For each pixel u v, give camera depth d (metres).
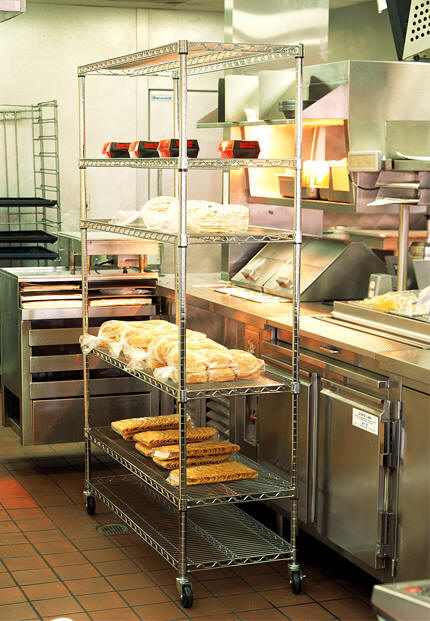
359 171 3.66
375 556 3.03
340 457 3.24
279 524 3.76
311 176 4.36
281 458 3.68
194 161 3.04
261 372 3.45
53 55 7.05
